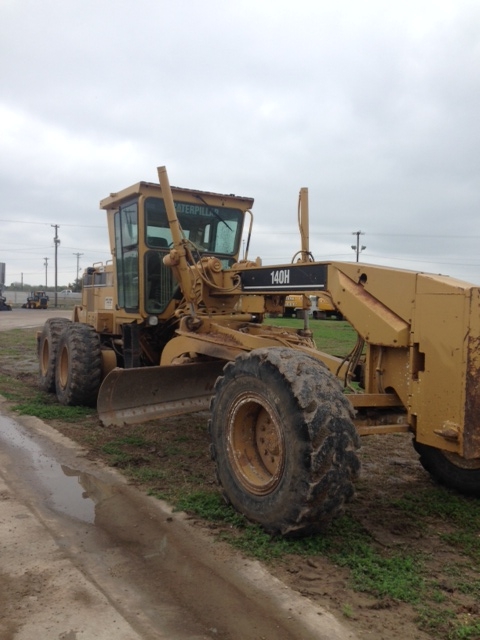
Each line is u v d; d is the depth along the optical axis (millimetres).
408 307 4199
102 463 5641
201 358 6449
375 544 3977
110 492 4863
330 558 3715
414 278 4168
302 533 3863
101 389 6195
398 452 6418
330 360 5105
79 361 7898
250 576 3473
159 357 8188
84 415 7660
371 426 4320
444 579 3516
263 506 4000
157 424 7348
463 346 3812
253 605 3170
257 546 3842
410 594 3295
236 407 4352
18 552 3742
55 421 7312
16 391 9523
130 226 7863
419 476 5543
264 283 5672
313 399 3732
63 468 5473
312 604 3184
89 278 10086
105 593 3262
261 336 5852
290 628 2967
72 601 3172
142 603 3172
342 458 3689
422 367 4141
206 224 7980
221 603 3182
